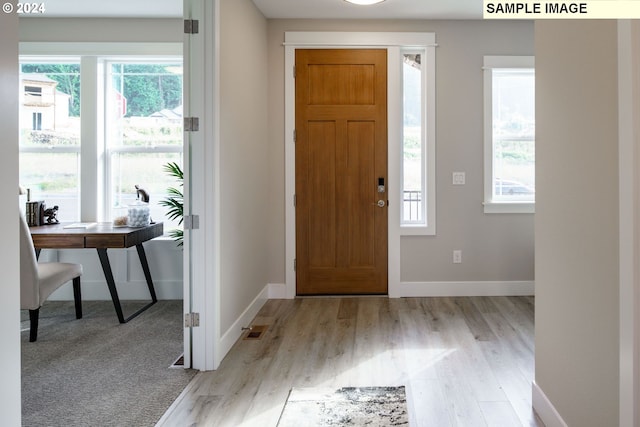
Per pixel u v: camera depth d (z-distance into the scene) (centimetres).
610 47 148
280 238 443
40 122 441
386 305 411
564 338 187
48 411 223
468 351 296
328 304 417
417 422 208
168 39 434
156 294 445
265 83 429
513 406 223
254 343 317
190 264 276
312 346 310
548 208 205
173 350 306
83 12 419
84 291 442
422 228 439
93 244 350
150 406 227
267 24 433
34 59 439
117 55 436
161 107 446
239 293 337
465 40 432
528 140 444
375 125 436
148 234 390
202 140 273
